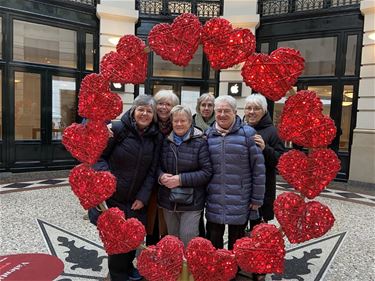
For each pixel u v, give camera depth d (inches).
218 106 94.7
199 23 73.9
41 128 299.7
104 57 78.0
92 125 76.6
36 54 294.7
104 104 76.2
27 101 292.2
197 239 73.9
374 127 278.1
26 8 281.6
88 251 127.0
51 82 301.9
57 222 158.9
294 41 315.6
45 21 291.4
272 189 114.4
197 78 337.4
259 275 105.0
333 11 291.1
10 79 279.6
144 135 96.1
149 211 108.7
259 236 71.4
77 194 77.0
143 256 76.3
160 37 74.8
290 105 69.8
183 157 95.7
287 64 69.2
